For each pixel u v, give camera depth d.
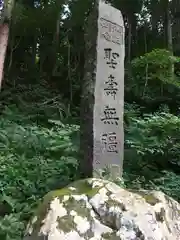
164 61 9.21
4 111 8.96
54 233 2.49
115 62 4.23
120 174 4.11
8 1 5.97
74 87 12.54
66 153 6.10
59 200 2.73
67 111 10.04
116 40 4.27
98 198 2.76
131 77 11.16
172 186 5.05
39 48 14.79
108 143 4.04
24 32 13.41
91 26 4.18
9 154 5.86
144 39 14.64
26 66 14.41
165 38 13.17
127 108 9.19
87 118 3.99
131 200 2.81
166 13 13.02
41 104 10.11
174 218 2.91
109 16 4.22
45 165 5.45
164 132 6.51
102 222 2.63
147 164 6.11
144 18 15.12
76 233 2.53
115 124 4.15
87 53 4.16
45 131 7.35
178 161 6.21
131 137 6.53
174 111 10.19
